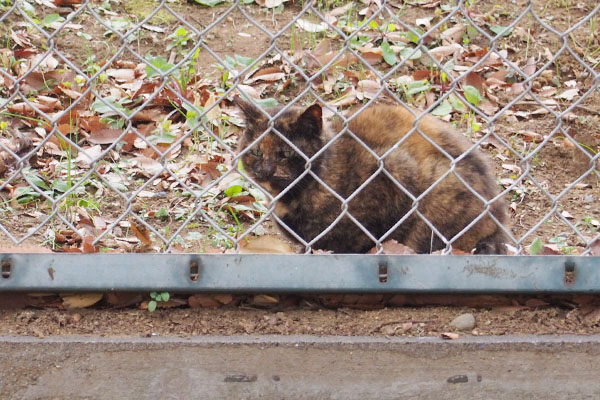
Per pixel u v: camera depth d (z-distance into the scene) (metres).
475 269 2.21
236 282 2.20
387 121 2.60
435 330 2.24
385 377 2.20
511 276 2.22
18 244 2.27
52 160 2.80
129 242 2.53
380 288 2.21
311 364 2.20
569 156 2.91
